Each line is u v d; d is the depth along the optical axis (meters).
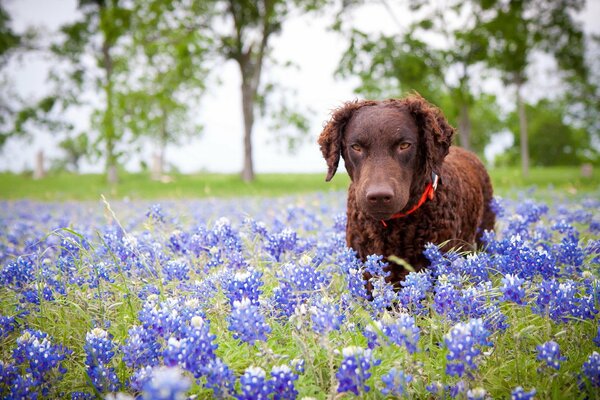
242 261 4.20
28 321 3.68
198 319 2.86
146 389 2.01
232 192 24.59
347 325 3.25
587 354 3.06
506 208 10.07
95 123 32.97
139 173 42.06
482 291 3.30
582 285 3.72
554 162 74.19
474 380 2.72
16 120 34.12
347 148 4.10
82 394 2.82
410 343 2.68
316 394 2.81
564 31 29.80
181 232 5.14
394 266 4.21
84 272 4.14
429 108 4.07
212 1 31.19
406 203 3.88
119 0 30.89
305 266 3.56
